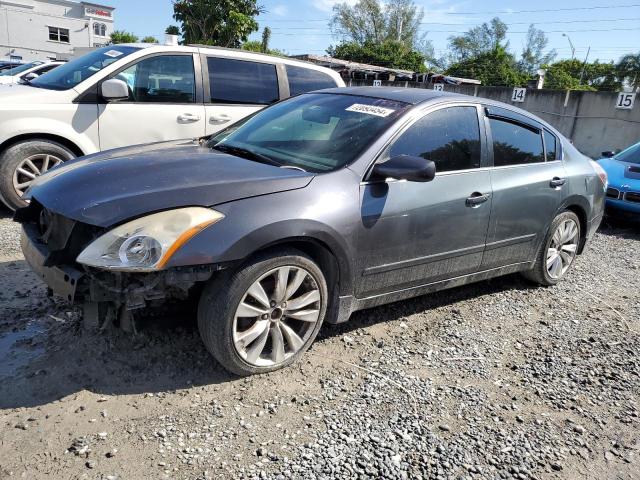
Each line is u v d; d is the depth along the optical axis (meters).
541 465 2.71
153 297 2.80
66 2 47.69
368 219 3.37
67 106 5.85
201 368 3.19
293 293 3.18
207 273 2.80
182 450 2.54
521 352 3.86
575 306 4.79
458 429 2.91
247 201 2.98
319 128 3.87
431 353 3.70
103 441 2.55
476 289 4.98
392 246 3.55
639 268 6.15
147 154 3.61
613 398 3.36
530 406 3.20
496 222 4.23
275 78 7.16
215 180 3.07
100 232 2.78
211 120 6.65
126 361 3.16
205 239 2.78
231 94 6.82
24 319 3.57
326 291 3.33
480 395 3.25
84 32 48.78
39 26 46.31
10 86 6.21
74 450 2.47
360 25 62.59
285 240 3.03
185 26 18.38
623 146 17.78
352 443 2.70
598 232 7.95
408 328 4.04
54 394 2.85
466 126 4.11
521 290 5.05
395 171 3.33
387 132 3.61
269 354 3.24
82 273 2.80
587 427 3.05
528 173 4.50
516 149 4.51
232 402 2.93
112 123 6.09
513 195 4.32
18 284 4.11
